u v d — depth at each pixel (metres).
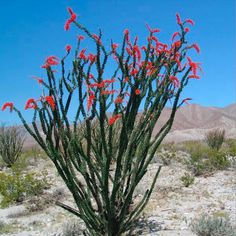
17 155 15.70
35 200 9.66
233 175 11.55
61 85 4.39
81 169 4.52
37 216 8.72
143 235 6.84
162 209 8.46
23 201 10.02
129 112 4.45
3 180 10.59
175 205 8.73
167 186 10.28
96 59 4.39
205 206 8.63
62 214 8.66
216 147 17.52
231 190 9.98
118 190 4.65
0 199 10.41
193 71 4.37
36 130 4.43
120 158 4.32
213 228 6.81
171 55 4.52
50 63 4.36
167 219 7.78
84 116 4.41
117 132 5.13
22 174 12.91
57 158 4.39
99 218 4.64
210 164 12.34
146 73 4.45
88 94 4.39
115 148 4.77
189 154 15.75
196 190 9.93
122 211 4.52
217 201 9.02
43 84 4.35
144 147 4.44
